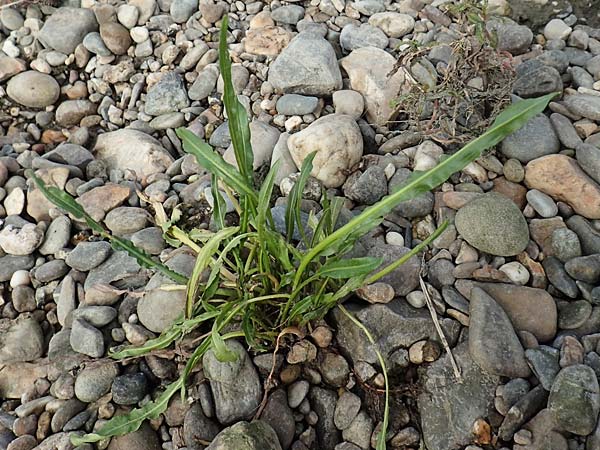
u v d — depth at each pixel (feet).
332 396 1.04
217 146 1.41
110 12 1.66
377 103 1.39
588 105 1.29
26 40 1.66
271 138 1.36
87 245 1.23
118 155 1.43
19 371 1.12
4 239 1.25
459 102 1.23
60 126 1.57
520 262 1.13
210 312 0.99
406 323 1.06
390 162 1.27
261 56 1.56
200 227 1.25
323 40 1.47
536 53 1.49
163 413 1.03
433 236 0.92
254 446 0.91
